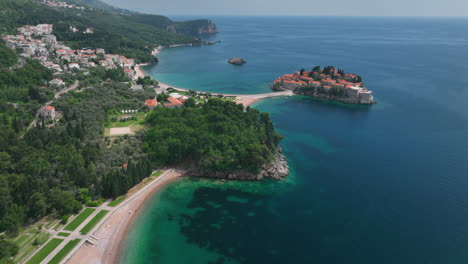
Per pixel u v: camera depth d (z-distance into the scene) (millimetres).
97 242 102938
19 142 136125
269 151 148625
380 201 126250
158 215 119625
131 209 121125
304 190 135625
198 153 144000
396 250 100812
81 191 119188
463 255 98625
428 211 119562
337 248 102500
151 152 147750
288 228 112375
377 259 97500
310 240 106375
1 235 94000
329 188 136500
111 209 118062
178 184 139750
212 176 145625
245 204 126812
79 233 103688
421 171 148500
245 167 144000
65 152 134375
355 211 120750
